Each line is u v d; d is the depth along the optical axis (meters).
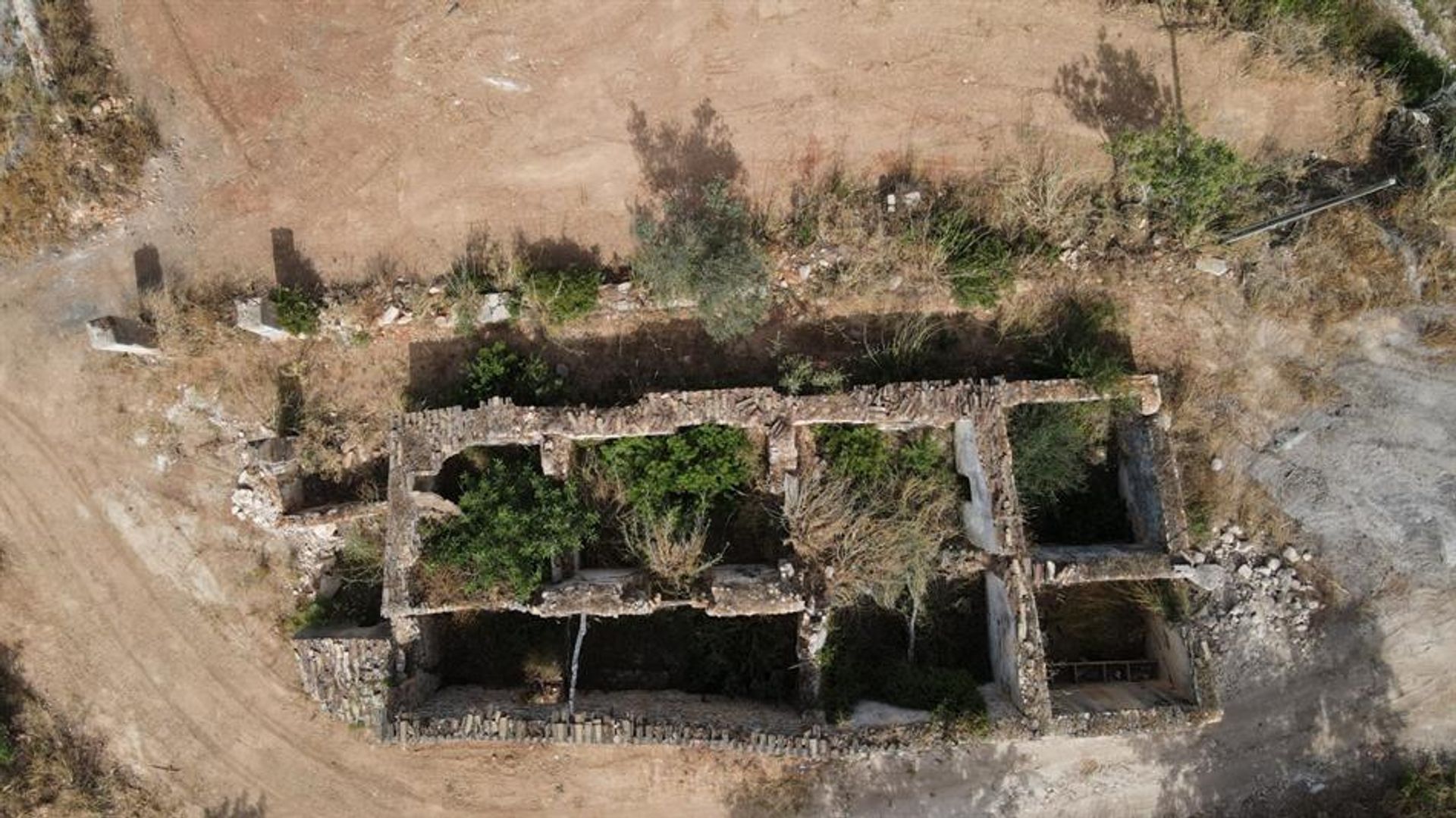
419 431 12.68
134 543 14.12
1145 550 12.38
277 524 13.53
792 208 13.52
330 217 13.91
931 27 13.57
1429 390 13.36
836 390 12.76
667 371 13.55
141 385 14.03
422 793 13.98
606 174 13.74
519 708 12.66
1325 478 13.45
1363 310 13.35
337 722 14.05
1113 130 13.45
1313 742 13.48
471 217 13.81
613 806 13.84
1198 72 13.46
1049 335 13.30
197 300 13.89
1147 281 13.25
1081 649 13.38
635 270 13.26
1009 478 11.98
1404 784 13.25
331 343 13.87
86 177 13.88
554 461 12.74
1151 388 12.46
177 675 14.12
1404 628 13.47
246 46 13.98
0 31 13.88
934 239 13.05
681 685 13.53
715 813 13.78
